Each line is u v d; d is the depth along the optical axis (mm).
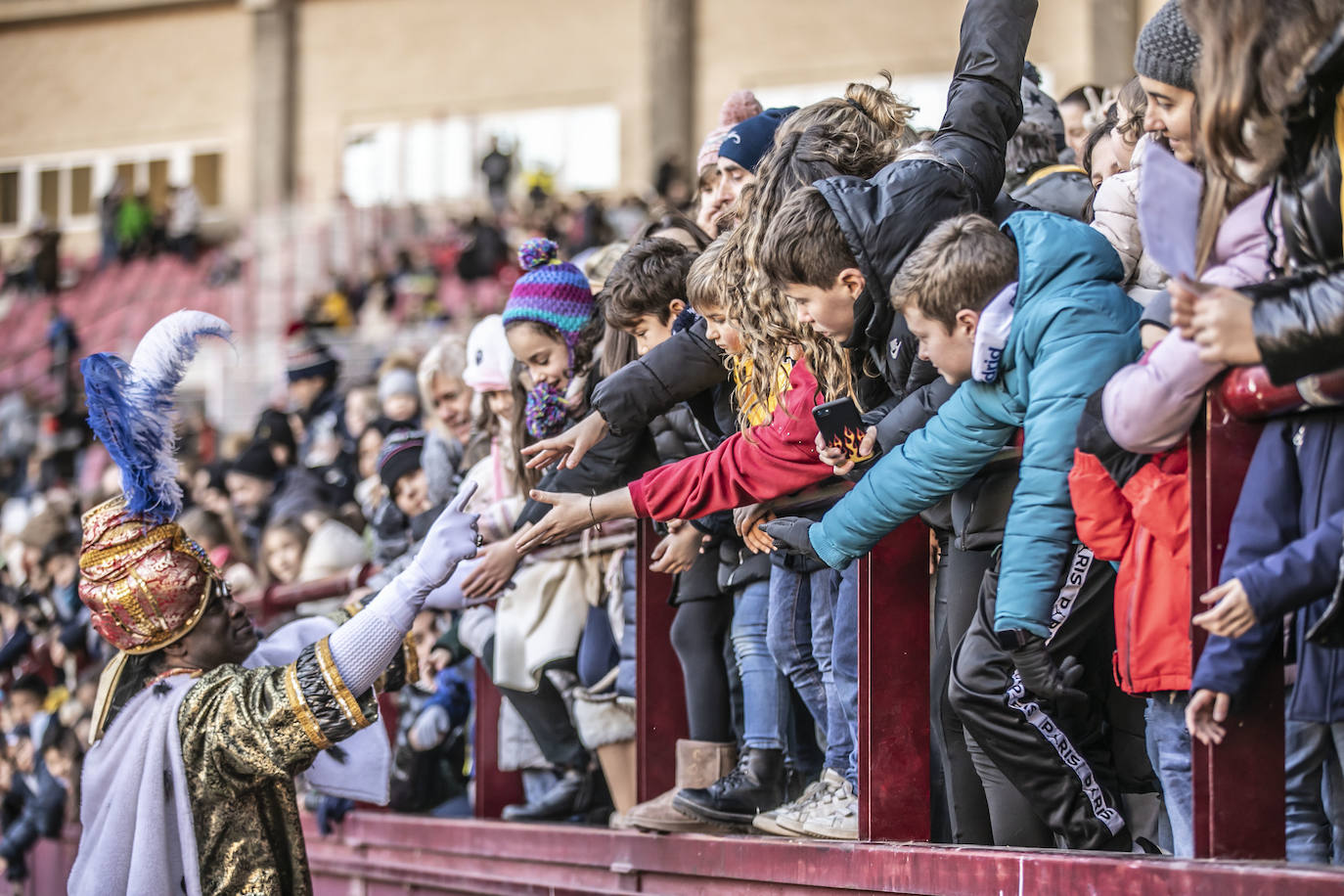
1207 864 4750
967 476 5836
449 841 10062
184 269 56625
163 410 7348
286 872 7004
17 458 40281
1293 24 4652
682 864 7590
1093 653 6219
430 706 11148
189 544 7387
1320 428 4730
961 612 6469
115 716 7199
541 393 8953
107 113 64125
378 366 35094
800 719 7891
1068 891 5277
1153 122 5496
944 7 52656
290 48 61156
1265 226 4871
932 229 5875
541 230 35312
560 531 7516
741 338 6938
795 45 54281
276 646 7828
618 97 56938
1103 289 5457
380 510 11711
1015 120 6641
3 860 15656
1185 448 5273
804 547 6594
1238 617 4598
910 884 6039
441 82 59344
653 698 8242
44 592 16953
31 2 64562
